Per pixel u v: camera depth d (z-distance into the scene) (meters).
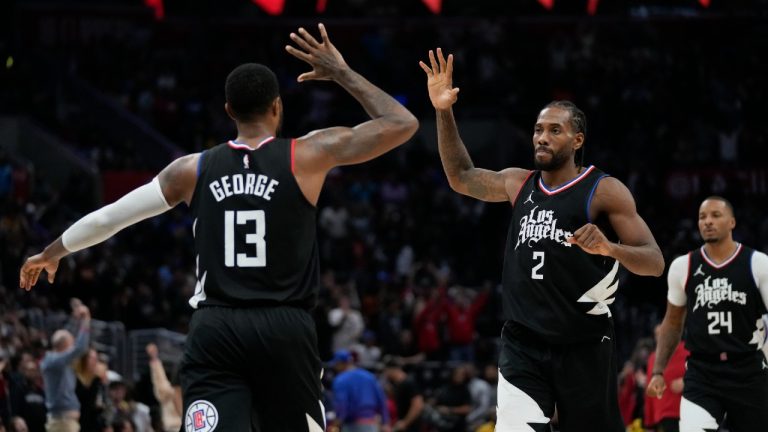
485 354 35.47
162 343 30.64
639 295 38.16
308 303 9.65
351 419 24.86
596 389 11.27
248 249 9.46
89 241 9.99
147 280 36.38
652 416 21.70
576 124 11.47
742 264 15.14
